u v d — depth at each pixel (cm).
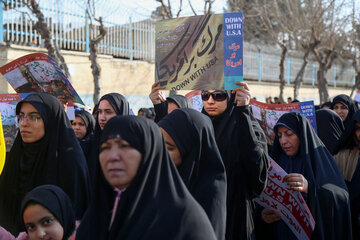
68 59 1096
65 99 362
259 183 276
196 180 218
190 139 217
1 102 372
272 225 299
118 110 372
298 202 261
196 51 301
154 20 1359
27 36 1020
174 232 153
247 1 1698
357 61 2078
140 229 153
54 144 277
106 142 161
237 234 283
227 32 293
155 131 168
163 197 161
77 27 1136
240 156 292
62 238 212
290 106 425
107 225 171
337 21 1612
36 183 276
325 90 1669
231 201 288
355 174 323
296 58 2041
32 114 274
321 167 284
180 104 418
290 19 1670
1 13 965
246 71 1780
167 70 310
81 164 277
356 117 324
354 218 313
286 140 297
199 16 300
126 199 161
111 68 1206
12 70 360
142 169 161
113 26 1231
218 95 308
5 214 281
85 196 274
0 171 259
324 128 467
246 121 278
